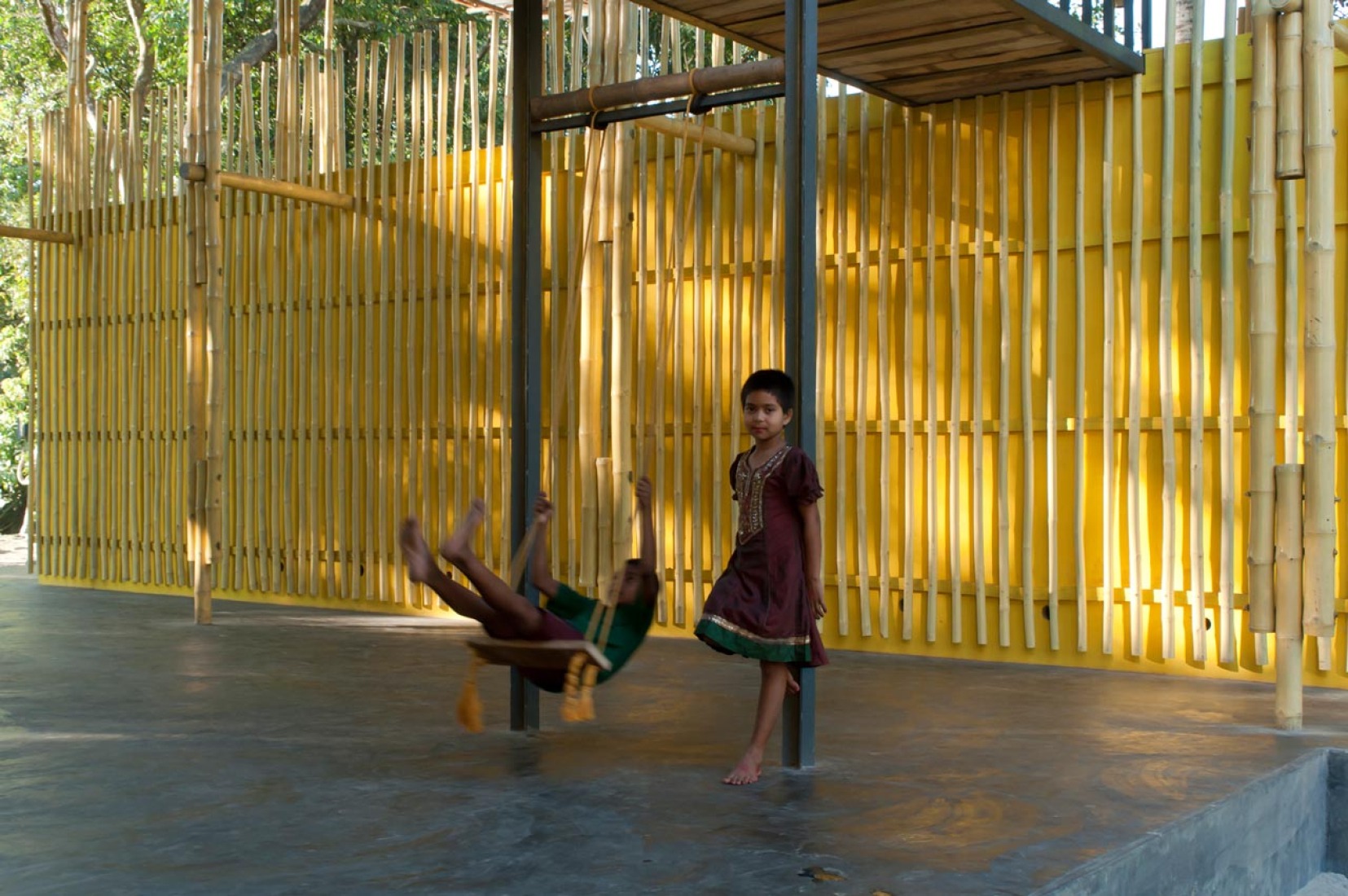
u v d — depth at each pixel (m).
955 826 3.71
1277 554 5.36
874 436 7.73
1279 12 5.43
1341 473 6.49
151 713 5.54
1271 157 5.45
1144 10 7.02
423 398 9.69
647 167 8.56
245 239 10.78
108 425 11.57
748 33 6.29
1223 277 6.69
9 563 14.80
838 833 3.63
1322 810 4.83
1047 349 7.20
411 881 3.18
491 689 6.21
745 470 4.45
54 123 12.11
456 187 9.50
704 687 6.31
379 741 4.95
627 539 8.39
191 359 8.94
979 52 6.53
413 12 19.34
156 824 3.72
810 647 4.30
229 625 8.90
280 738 5.00
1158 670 6.89
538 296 5.29
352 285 10.05
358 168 9.99
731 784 4.24
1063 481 7.20
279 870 3.27
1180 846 3.72
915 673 6.84
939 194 7.54
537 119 5.30
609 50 8.06
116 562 11.55
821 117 7.85
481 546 9.34
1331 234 5.38
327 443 10.22
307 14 18.86
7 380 20.28
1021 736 5.11
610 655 4.32
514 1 5.30
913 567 7.60
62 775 4.36
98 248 11.63
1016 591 7.27
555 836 3.60
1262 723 5.43
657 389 5.31
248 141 10.73
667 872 3.26
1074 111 7.15
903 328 7.64
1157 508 6.93
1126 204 7.01
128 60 19.34
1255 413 5.42
